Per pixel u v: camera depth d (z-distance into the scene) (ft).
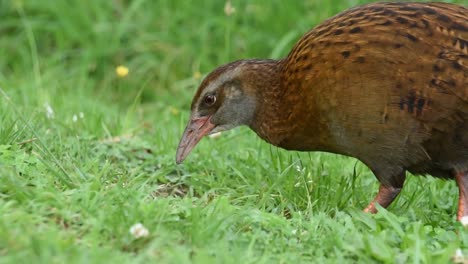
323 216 32.83
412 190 39.34
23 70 59.62
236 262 27.94
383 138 34.71
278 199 36.32
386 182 36.11
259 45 59.93
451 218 36.94
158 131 43.50
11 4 61.98
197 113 38.83
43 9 61.98
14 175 32.68
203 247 29.22
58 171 34.91
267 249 29.73
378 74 34.01
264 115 37.58
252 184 38.06
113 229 29.63
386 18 34.68
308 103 35.50
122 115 51.21
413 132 34.35
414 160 35.24
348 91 34.40
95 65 59.98
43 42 61.93
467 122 34.12
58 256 26.58
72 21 61.31
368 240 30.17
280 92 36.94
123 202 31.55
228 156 41.68
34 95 50.11
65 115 45.98
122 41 61.21
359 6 36.22
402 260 29.68
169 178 38.22
